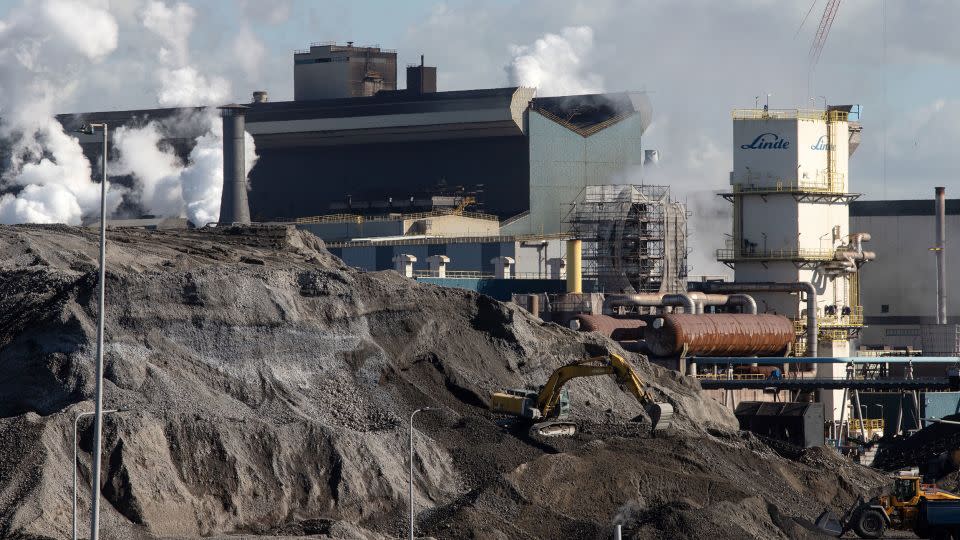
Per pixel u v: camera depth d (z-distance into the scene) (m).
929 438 139.25
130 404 86.25
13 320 93.31
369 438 90.62
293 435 87.69
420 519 85.62
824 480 110.44
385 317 106.38
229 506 82.00
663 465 98.81
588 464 93.56
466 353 109.19
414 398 99.94
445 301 112.69
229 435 85.19
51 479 74.81
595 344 125.06
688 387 132.75
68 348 90.44
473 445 95.06
